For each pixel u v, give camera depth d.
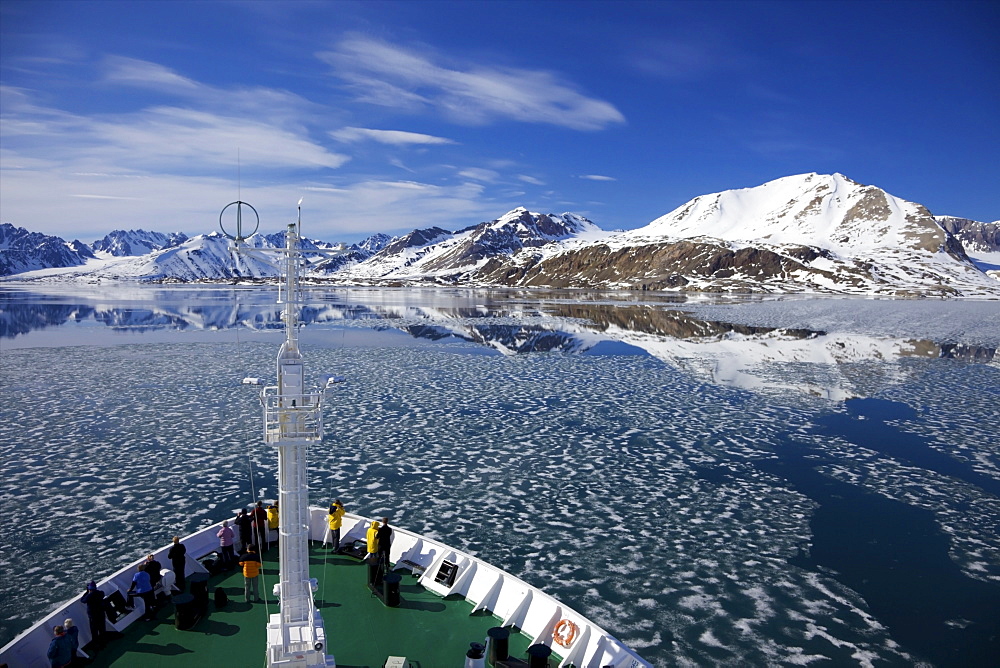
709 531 24.69
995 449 35.41
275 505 20.81
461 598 17.16
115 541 23.11
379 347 73.25
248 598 16.55
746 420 41.19
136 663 14.09
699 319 111.81
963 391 51.03
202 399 45.34
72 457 32.22
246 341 77.94
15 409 42.12
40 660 13.66
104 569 21.16
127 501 26.72
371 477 29.89
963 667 16.81
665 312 127.69
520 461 32.50
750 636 18.03
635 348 74.12
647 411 43.22
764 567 21.97
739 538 24.14
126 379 52.66
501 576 16.98
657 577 21.17
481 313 124.62
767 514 26.36
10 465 30.98
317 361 62.78
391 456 32.94
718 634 18.09
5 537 23.36
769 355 69.50
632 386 51.66
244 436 36.09
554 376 55.72
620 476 30.53
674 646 17.50
